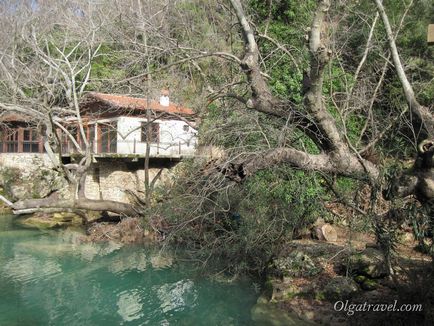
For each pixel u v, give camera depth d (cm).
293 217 1035
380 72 1055
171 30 1548
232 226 1121
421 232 556
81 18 2033
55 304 940
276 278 912
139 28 1334
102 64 2123
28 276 1134
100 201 1557
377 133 777
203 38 1562
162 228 1403
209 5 1683
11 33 1805
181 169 1534
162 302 938
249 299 913
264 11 1288
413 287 669
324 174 732
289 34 1191
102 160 1847
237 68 1221
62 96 1841
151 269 1175
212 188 919
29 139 2605
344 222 1102
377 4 656
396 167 588
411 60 1162
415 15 1359
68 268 1203
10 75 1585
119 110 1922
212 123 1047
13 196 2123
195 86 1530
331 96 770
